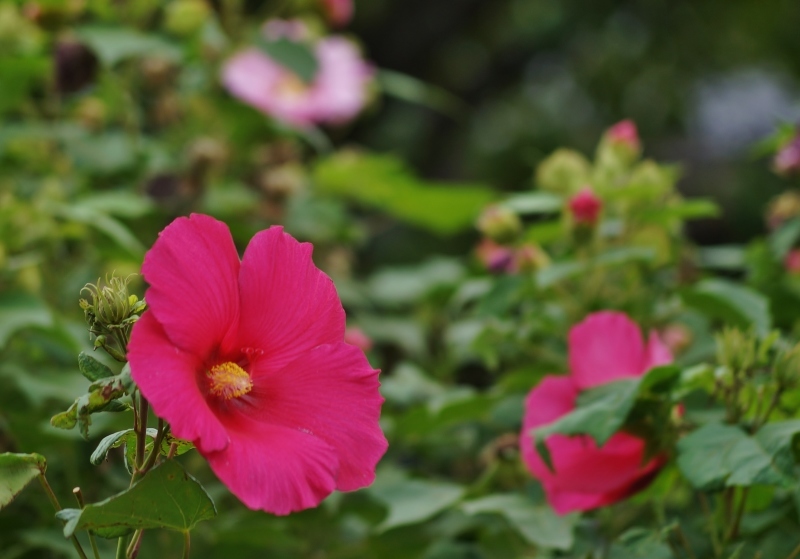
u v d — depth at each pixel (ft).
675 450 3.72
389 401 4.56
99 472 4.24
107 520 3.14
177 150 5.90
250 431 3.18
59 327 4.10
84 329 4.36
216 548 4.30
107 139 5.42
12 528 4.08
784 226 4.80
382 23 11.53
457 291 5.53
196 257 3.17
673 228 4.83
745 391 3.76
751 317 4.16
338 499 4.24
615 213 4.72
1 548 4.07
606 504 3.78
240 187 5.90
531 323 4.51
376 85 6.73
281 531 4.17
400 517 4.02
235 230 5.18
